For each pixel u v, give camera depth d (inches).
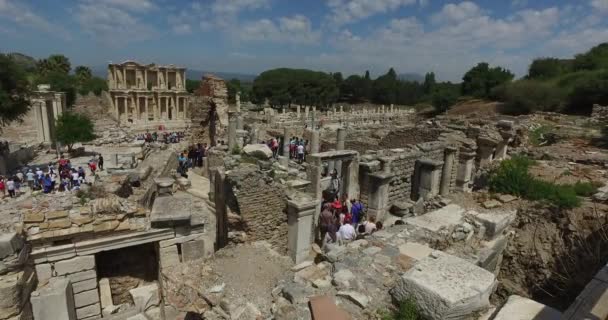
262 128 1227.2
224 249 391.2
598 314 165.6
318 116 1987.0
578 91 1662.2
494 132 828.6
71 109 2151.8
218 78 1084.5
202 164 986.7
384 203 618.2
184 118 2721.5
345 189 677.3
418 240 321.7
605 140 917.2
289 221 475.5
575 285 320.8
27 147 1083.3
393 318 213.6
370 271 263.6
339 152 632.4
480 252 328.5
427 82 4525.1
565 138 1000.2
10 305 301.3
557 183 486.0
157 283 431.8
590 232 354.0
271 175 501.0
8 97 867.4
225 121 1096.8
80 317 377.7
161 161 883.4
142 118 2514.8
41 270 353.7
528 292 356.8
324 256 311.0
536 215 389.1
